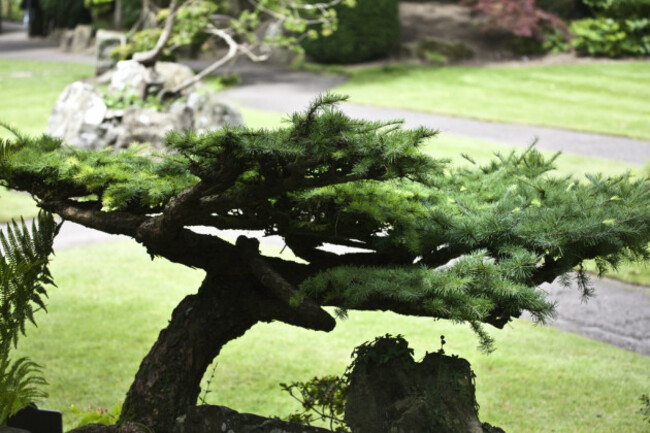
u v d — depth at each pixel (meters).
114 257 9.48
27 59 25.86
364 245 3.49
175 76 14.34
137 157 3.92
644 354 7.13
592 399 6.11
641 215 3.26
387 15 24.27
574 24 24.62
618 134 15.61
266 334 7.43
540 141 14.98
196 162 2.81
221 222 3.29
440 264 3.42
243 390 6.18
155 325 7.46
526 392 6.23
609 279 8.95
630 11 24.03
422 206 3.46
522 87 20.39
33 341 7.01
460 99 18.97
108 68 20.88
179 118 12.49
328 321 3.02
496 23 24.67
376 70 23.00
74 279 8.66
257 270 3.14
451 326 7.68
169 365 3.30
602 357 7.00
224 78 15.02
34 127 15.47
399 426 3.00
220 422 3.19
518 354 7.02
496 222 3.30
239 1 25.66
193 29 15.23
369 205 3.17
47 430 3.91
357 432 3.11
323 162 2.62
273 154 2.56
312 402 4.27
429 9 27.05
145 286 8.52
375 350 3.23
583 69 22.41
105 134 12.03
